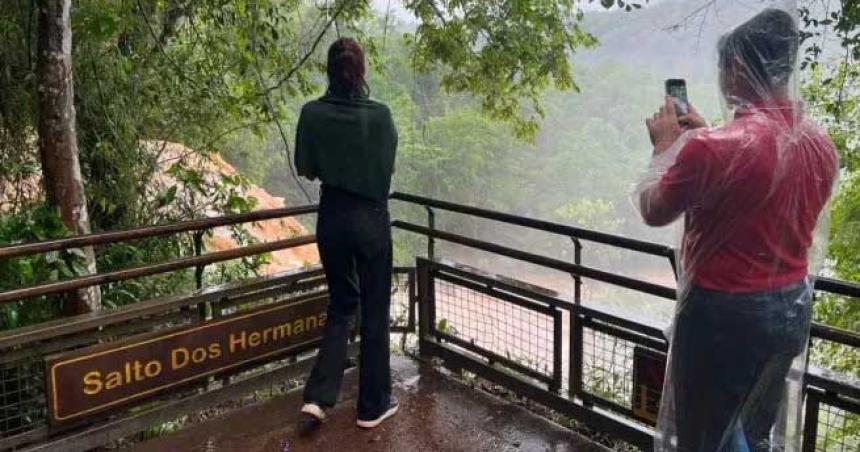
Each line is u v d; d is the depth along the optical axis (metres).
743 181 1.55
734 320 1.63
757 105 1.61
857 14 3.40
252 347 3.05
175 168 4.64
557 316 2.81
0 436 2.57
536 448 2.64
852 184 5.24
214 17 4.60
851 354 4.62
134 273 2.66
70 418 2.51
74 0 3.84
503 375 3.08
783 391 1.75
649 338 2.46
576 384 2.78
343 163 2.53
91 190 4.32
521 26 5.81
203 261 2.90
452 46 5.80
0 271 2.95
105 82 4.25
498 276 3.12
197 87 4.79
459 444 2.68
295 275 3.18
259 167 12.71
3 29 3.75
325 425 2.84
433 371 3.38
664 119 1.73
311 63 5.48
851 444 2.06
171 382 2.79
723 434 1.71
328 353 2.75
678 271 1.78
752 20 1.62
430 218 3.38
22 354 2.39
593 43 5.71
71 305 3.14
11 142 4.08
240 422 2.88
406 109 17.25
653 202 1.68
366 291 2.73
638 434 2.54
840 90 4.29
